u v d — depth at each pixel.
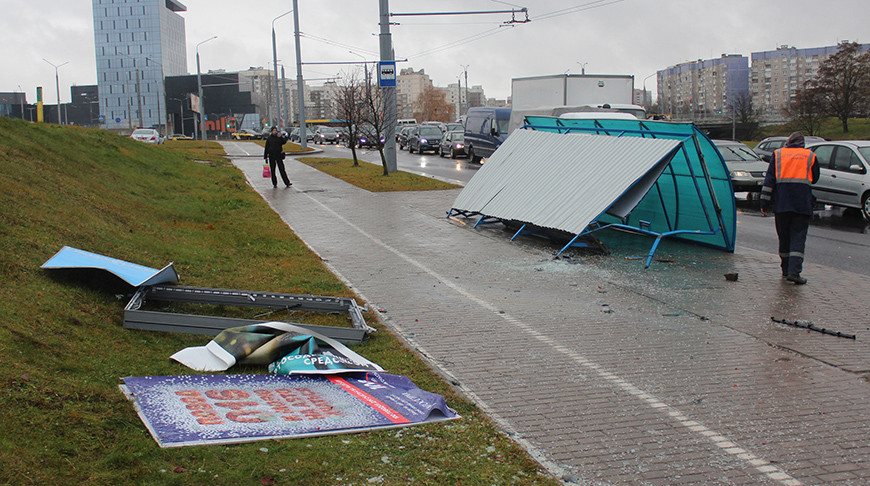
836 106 68.62
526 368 6.48
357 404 5.27
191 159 28.45
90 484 3.65
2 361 4.75
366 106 31.66
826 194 18.05
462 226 15.06
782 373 6.43
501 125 34.06
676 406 5.61
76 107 148.12
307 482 4.04
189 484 3.85
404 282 9.95
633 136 13.20
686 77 159.00
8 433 3.90
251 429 4.62
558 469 4.48
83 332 6.09
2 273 6.60
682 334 7.65
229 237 12.48
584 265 11.38
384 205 18.14
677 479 4.39
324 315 8.02
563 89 28.81
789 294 9.52
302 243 12.60
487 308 8.62
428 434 4.86
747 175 21.30
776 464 4.62
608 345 7.22
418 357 6.62
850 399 5.81
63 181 11.79
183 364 5.96
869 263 11.91
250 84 121.81
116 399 4.78
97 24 145.50
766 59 152.62
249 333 6.30
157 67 145.62
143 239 10.24
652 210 14.38
